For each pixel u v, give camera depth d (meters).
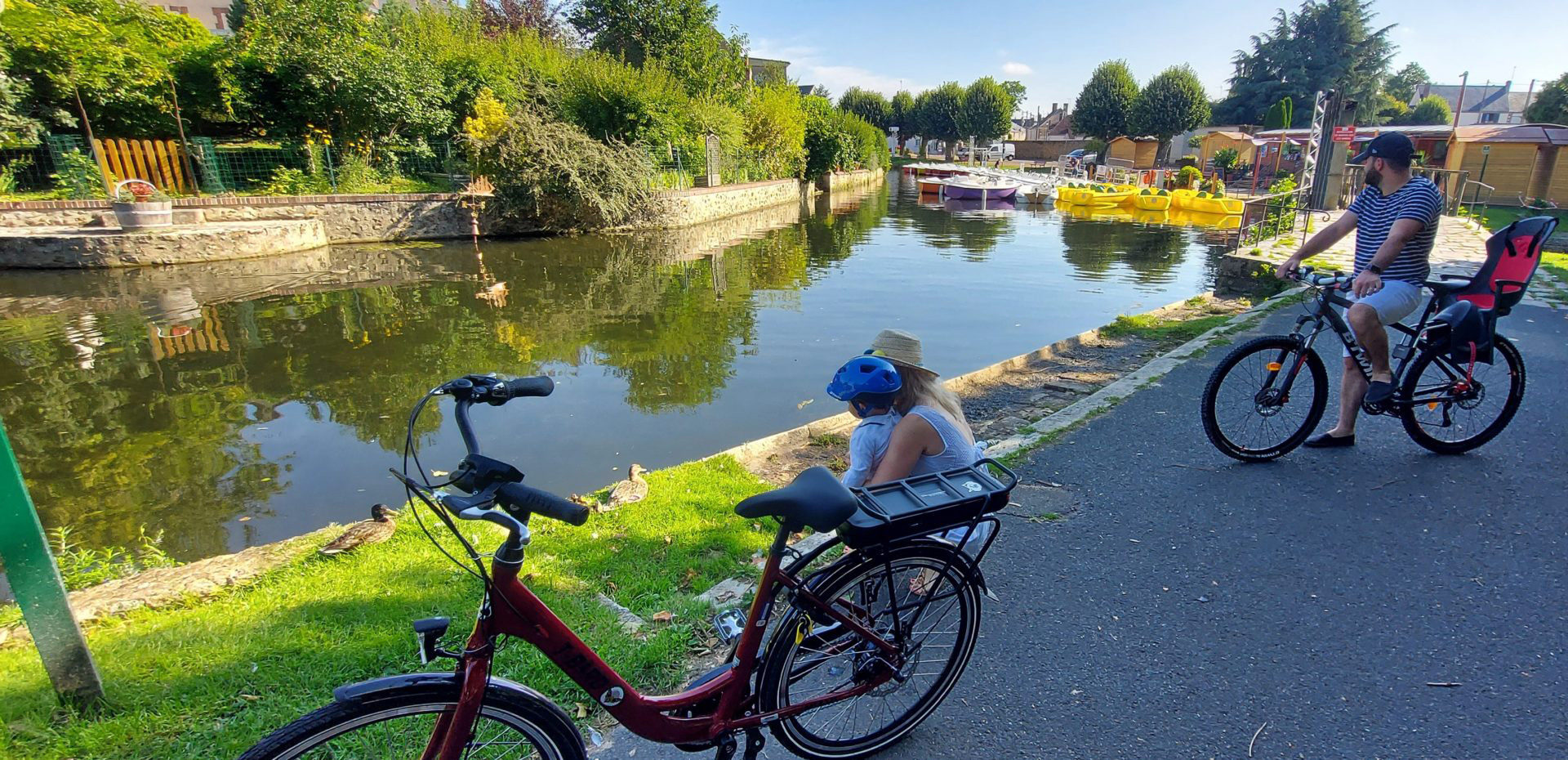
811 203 37.88
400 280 15.22
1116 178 47.94
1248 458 4.69
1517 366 4.49
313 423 7.29
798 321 11.86
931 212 33.09
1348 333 4.54
